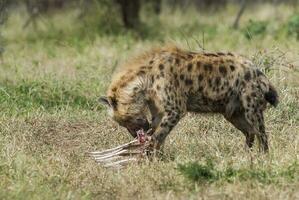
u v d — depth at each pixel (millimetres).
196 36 26859
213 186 13117
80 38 29562
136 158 14609
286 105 17234
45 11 37531
